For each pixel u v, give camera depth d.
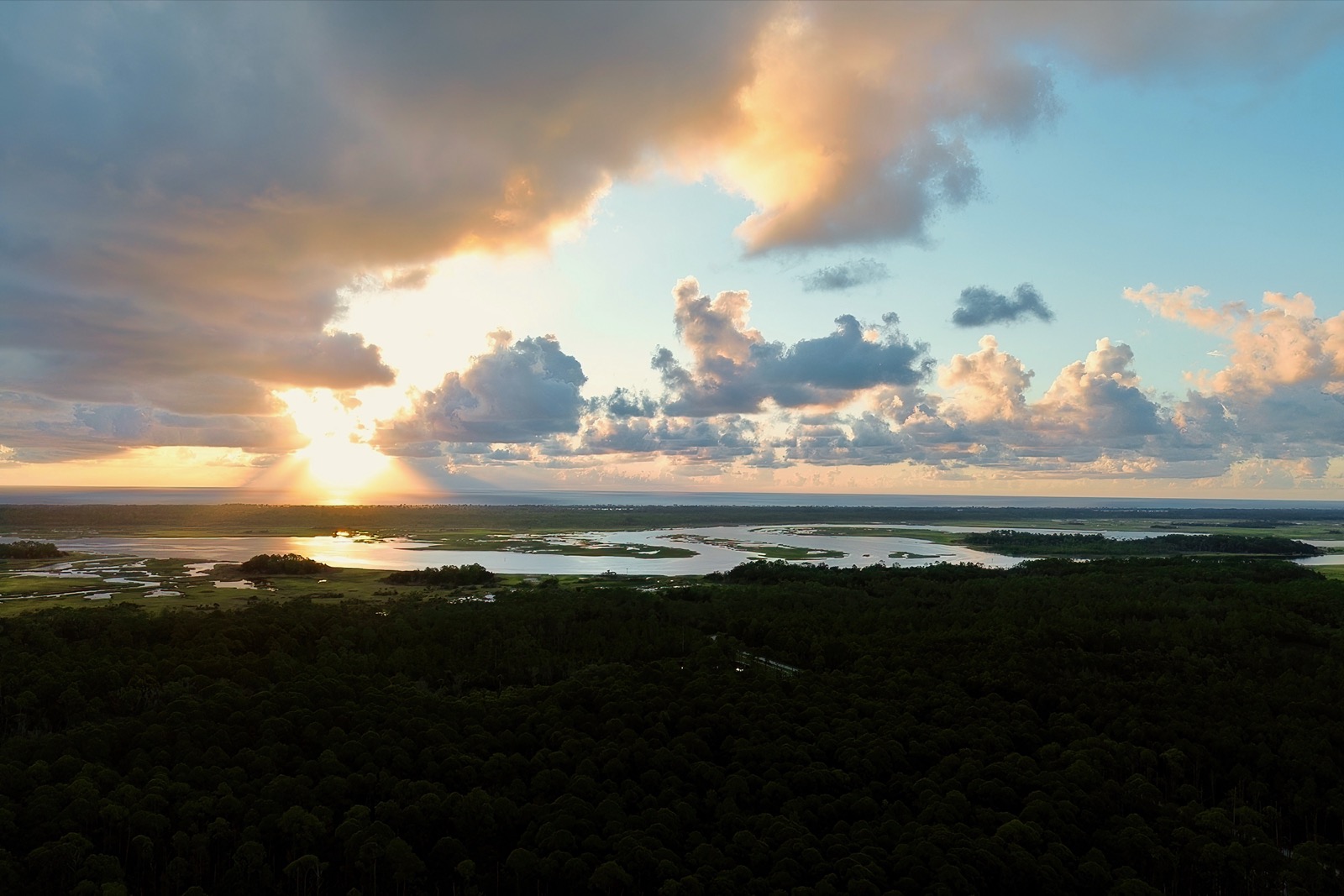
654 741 101.00
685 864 79.75
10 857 75.75
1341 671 129.12
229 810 84.88
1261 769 100.56
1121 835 85.56
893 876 77.38
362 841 81.12
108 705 113.88
